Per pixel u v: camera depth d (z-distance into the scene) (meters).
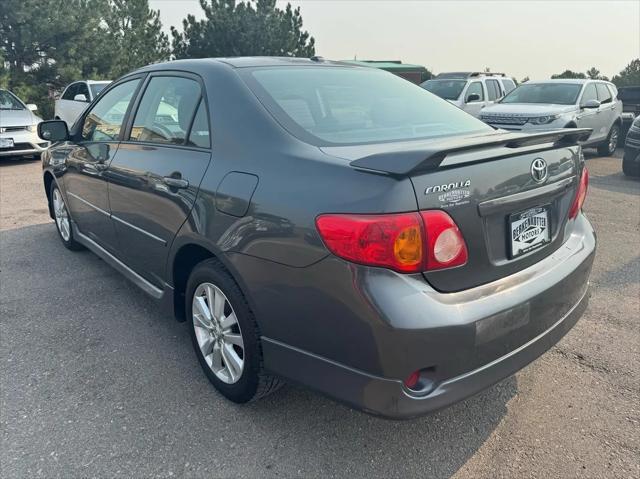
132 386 2.88
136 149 3.34
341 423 2.61
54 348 3.27
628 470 2.30
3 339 3.38
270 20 26.41
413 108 3.09
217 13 26.41
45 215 6.48
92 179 3.93
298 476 2.27
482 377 2.13
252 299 2.36
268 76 2.90
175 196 2.82
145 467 2.30
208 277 2.65
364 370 2.02
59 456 2.36
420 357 1.95
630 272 4.66
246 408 2.70
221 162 2.59
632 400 2.79
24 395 2.79
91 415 2.64
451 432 2.55
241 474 2.27
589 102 11.17
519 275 2.31
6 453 2.37
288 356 2.28
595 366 3.11
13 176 9.20
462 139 2.66
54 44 19.83
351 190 2.01
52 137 4.34
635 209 7.13
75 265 4.70
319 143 2.39
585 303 2.76
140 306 3.87
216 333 2.73
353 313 1.98
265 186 2.30
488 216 2.16
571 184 2.66
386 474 2.29
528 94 11.96
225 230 2.46
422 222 1.94
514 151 2.26
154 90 3.38
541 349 2.38
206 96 2.86
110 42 21.80
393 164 1.93
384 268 1.94
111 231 3.78
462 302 2.05
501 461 2.36
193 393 2.83
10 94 11.08
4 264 4.71
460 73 14.48
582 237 2.80
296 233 2.12
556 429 2.57
